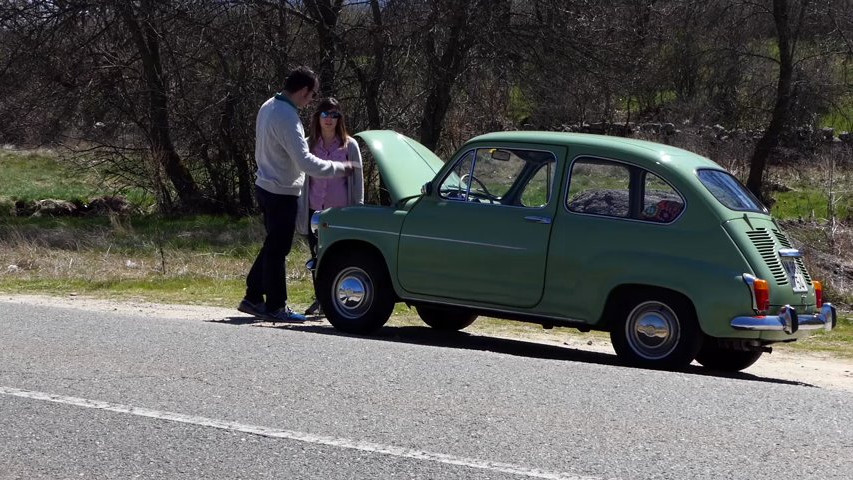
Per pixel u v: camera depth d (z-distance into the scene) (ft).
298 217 32.73
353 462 16.37
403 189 30.40
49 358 23.07
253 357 23.50
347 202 32.65
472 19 70.08
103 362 22.74
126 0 74.64
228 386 20.80
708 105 90.02
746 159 85.25
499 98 75.41
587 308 26.96
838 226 53.62
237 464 16.24
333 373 22.06
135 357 23.27
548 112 78.84
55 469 15.98
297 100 30.86
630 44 76.89
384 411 19.20
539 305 27.63
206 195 81.10
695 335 25.88
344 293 30.48
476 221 28.45
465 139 76.84
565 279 27.20
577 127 85.46
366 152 70.64
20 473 15.80
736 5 80.84
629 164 27.02
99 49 79.00
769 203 75.87
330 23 73.97
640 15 79.30
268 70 74.18
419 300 29.37
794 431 18.58
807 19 81.05
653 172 26.73
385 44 71.46
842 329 38.70
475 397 20.30
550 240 27.43
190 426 18.10
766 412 19.88
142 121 80.12
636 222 26.66
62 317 28.89
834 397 21.72
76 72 78.64
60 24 77.15
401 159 31.35
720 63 86.79
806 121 89.56
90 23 78.59
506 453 16.88
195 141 78.89
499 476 15.80
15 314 29.27
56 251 52.95
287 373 21.95
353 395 20.26
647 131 90.94
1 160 115.03
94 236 59.82
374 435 17.74
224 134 77.15
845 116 91.81
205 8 73.51
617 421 18.85
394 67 71.77
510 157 28.53
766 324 25.32
